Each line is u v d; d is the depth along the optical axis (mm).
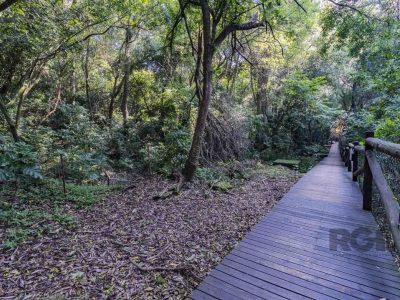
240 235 3436
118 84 12703
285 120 13281
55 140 8609
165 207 4488
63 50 7441
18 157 4176
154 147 8055
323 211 3965
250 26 5801
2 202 4137
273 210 4062
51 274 2441
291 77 11734
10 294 2154
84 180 6191
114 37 11508
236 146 9047
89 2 6848
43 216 3777
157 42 10766
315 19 10602
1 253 2768
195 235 3402
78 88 12555
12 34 5719
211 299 2039
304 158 12492
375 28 7527
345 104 17438
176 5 6992
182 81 10336
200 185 5898
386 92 5219
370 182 3918
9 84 7527
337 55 12656
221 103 9102
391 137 4191
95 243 3084
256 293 2094
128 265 2633
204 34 5625
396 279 2227
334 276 2283
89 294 2184
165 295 2205
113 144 9164
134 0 7094
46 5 5785
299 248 2797
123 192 5367
